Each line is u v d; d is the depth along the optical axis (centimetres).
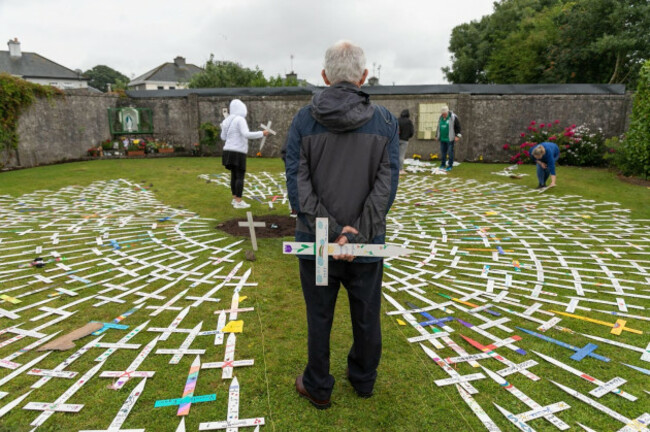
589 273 387
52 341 263
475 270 393
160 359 245
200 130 1424
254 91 1432
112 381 225
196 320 293
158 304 320
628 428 193
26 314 303
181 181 870
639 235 501
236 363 239
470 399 213
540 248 456
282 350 256
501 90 1273
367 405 210
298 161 190
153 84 5047
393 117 194
